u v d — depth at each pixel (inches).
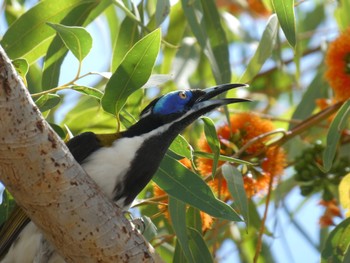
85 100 574.2
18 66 400.8
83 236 359.3
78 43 404.8
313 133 550.3
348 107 452.1
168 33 563.8
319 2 706.2
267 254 594.9
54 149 347.9
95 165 409.7
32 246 413.1
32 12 483.2
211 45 501.7
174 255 454.3
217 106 448.5
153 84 413.4
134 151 417.4
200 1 493.7
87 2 490.9
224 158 430.3
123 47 495.2
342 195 483.2
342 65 487.5
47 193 350.9
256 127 475.2
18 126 340.2
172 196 417.7
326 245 456.1
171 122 437.4
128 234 364.5
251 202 543.5
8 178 349.4
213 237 488.1
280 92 658.2
